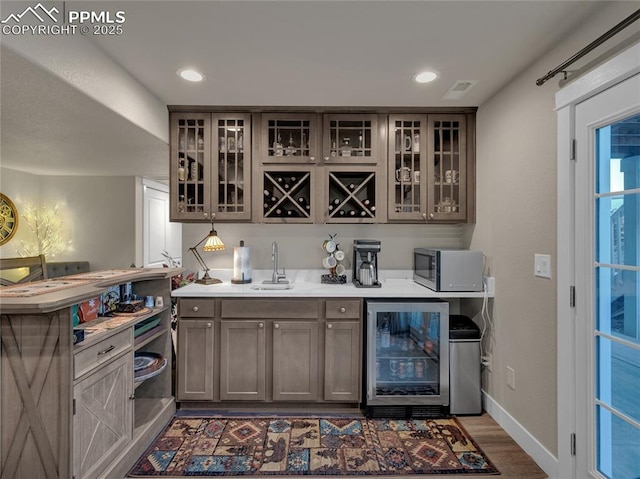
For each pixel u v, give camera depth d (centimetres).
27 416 144
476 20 162
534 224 199
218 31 170
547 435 186
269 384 246
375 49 187
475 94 244
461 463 194
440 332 243
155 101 250
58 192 466
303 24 164
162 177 491
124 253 470
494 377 242
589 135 159
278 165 271
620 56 139
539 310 194
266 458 197
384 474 185
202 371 245
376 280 279
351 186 275
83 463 152
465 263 247
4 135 263
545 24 165
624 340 145
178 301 246
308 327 245
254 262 305
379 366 248
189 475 183
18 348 145
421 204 272
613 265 149
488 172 252
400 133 273
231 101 259
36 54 146
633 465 142
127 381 187
